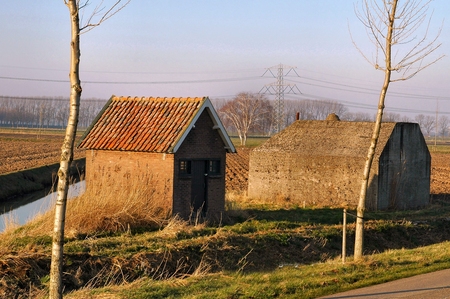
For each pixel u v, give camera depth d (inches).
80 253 625.0
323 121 1558.8
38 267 581.9
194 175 991.0
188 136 971.3
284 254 823.1
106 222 804.6
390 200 1392.7
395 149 1405.0
